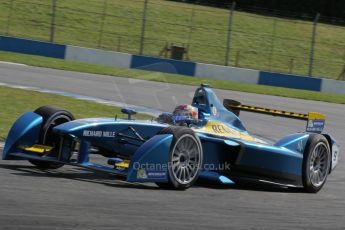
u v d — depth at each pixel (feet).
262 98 203.51
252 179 73.26
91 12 303.27
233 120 76.28
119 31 322.14
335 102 225.15
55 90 158.51
